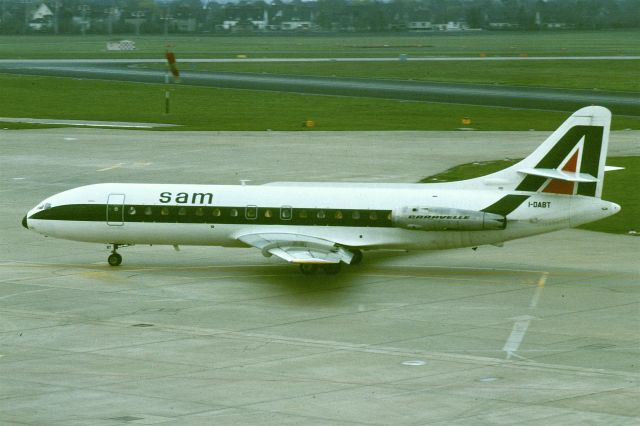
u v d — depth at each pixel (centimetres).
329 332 12938
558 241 19075
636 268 16800
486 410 9962
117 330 13038
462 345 12356
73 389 10638
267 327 13188
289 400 10281
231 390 10612
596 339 12612
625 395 10438
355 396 10419
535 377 11075
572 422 9606
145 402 10206
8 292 15050
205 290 15238
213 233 16500
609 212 15950
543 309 14112
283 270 16638
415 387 10725
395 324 13325
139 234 16688
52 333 12888
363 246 16250
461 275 16288
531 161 16150
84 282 15725
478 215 15900
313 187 16662
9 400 10262
